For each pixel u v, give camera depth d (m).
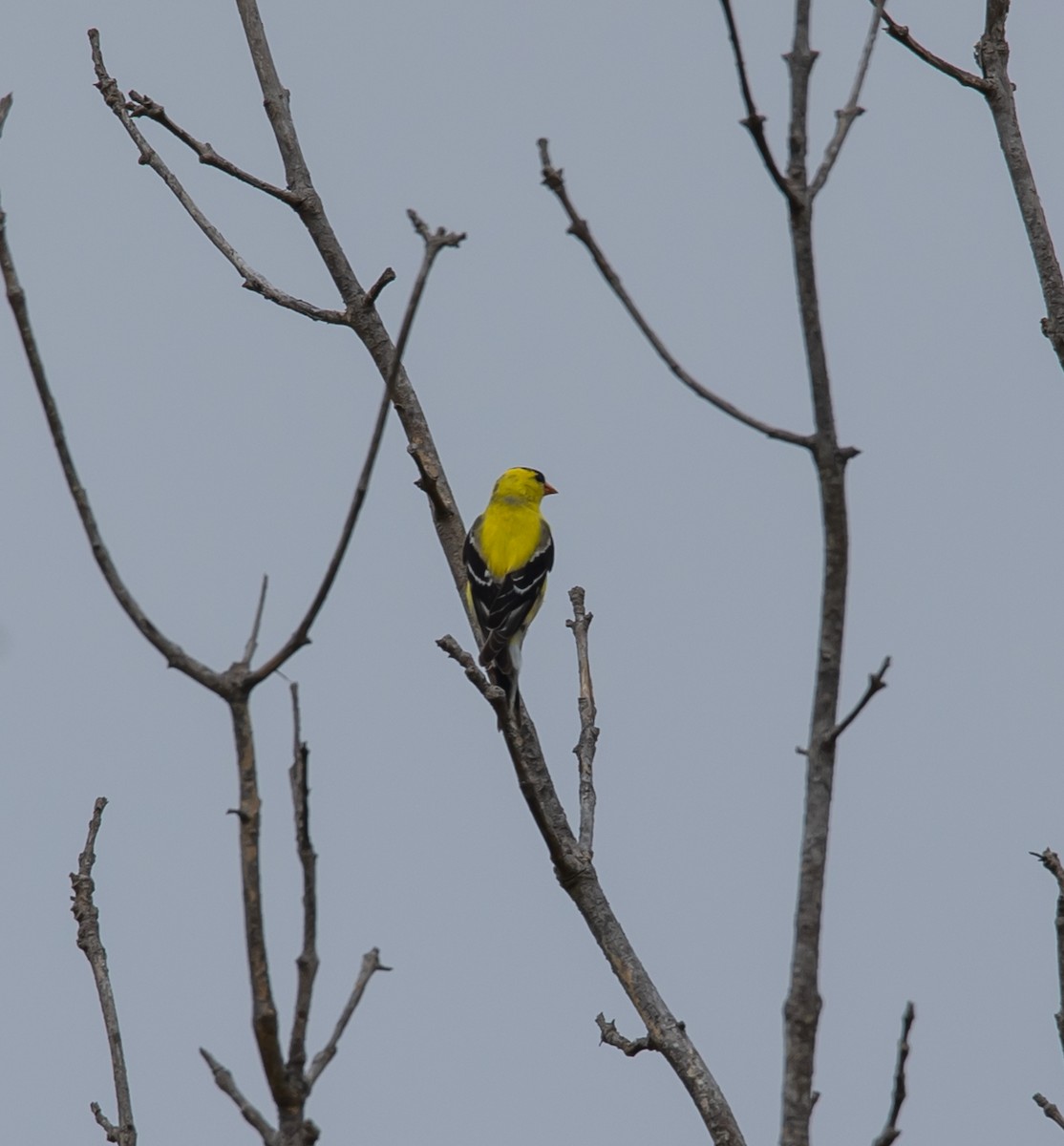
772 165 7.05
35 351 6.57
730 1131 8.96
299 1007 6.34
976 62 11.12
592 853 10.26
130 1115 7.95
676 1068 9.30
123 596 6.54
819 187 7.18
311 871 6.39
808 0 7.34
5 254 6.56
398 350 6.57
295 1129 6.29
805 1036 6.87
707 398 7.17
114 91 12.68
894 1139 6.68
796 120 7.21
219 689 6.55
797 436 7.13
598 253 7.29
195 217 12.59
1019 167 10.70
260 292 12.73
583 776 10.72
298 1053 6.32
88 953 8.45
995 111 10.88
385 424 6.59
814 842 6.98
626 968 9.79
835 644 7.08
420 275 6.53
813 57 7.31
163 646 6.52
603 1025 9.64
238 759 6.51
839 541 7.07
